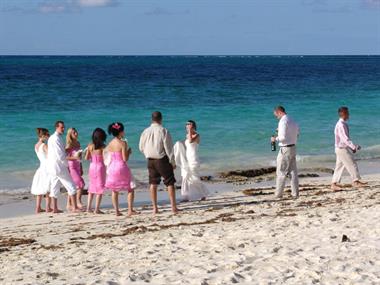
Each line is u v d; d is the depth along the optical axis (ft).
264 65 498.69
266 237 32.09
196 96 166.50
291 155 52.34
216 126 108.17
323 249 28.02
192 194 54.19
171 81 235.61
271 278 23.21
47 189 50.80
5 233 42.47
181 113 126.41
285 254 27.20
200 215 45.85
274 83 230.07
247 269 24.84
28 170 70.95
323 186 60.44
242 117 121.08
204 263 26.37
